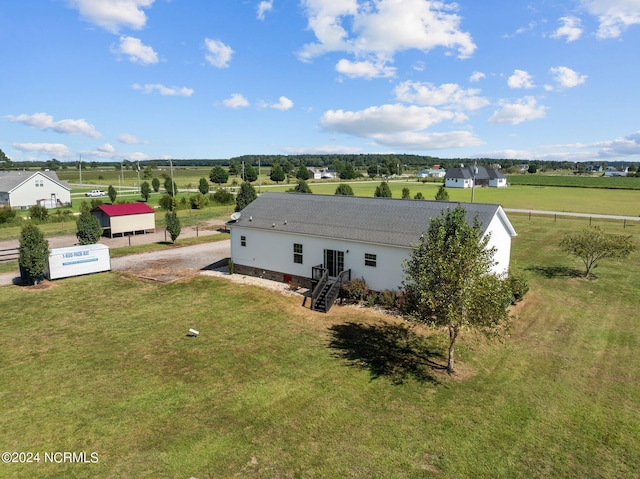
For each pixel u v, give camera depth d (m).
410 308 15.02
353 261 21.16
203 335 16.56
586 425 10.84
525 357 14.75
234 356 14.72
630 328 17.23
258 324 17.78
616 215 51.25
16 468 9.09
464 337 16.44
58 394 12.16
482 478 8.96
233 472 9.02
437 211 21.31
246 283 23.80
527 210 56.75
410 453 9.71
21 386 12.59
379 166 180.12
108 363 14.12
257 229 24.47
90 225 31.31
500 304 12.73
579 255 25.00
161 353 14.91
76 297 21.20
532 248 32.91
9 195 63.97
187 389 12.48
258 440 10.12
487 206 20.56
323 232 22.09
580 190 93.69
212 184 116.19
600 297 21.14
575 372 13.65
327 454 9.63
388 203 23.41
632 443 10.15
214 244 35.69
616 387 12.73
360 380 13.11
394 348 15.52
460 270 12.34
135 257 30.55
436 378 13.29
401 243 19.38
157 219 50.53
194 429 10.53
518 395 12.28
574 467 9.32
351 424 10.80
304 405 11.67
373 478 8.90
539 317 18.52
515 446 10.01
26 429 10.49
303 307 19.97
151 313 18.97
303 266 23.16
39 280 23.69
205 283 23.78
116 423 10.77
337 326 17.66
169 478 8.84
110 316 18.59
